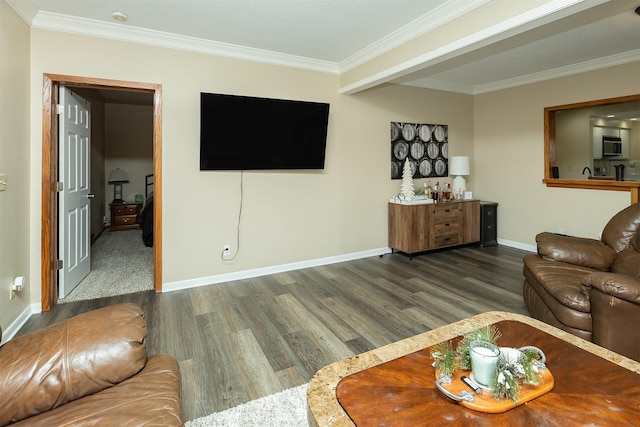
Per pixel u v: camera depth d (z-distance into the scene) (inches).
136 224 262.8
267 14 110.9
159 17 112.9
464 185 201.8
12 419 41.5
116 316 52.9
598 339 75.9
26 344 46.7
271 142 147.0
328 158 167.5
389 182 187.5
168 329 102.4
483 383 42.7
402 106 189.3
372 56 140.8
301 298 126.6
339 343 94.6
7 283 95.3
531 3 83.3
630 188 152.3
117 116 268.1
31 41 110.2
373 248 185.2
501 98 203.3
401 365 49.7
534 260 109.6
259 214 151.4
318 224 167.2
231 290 134.9
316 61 156.4
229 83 140.6
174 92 131.1
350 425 38.2
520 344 54.9
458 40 103.0
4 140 93.2
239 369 82.4
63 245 124.0
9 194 96.3
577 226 172.6
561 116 182.9
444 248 200.5
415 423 38.3
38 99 112.0
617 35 130.4
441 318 109.5
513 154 199.0
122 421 39.6
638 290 69.2
